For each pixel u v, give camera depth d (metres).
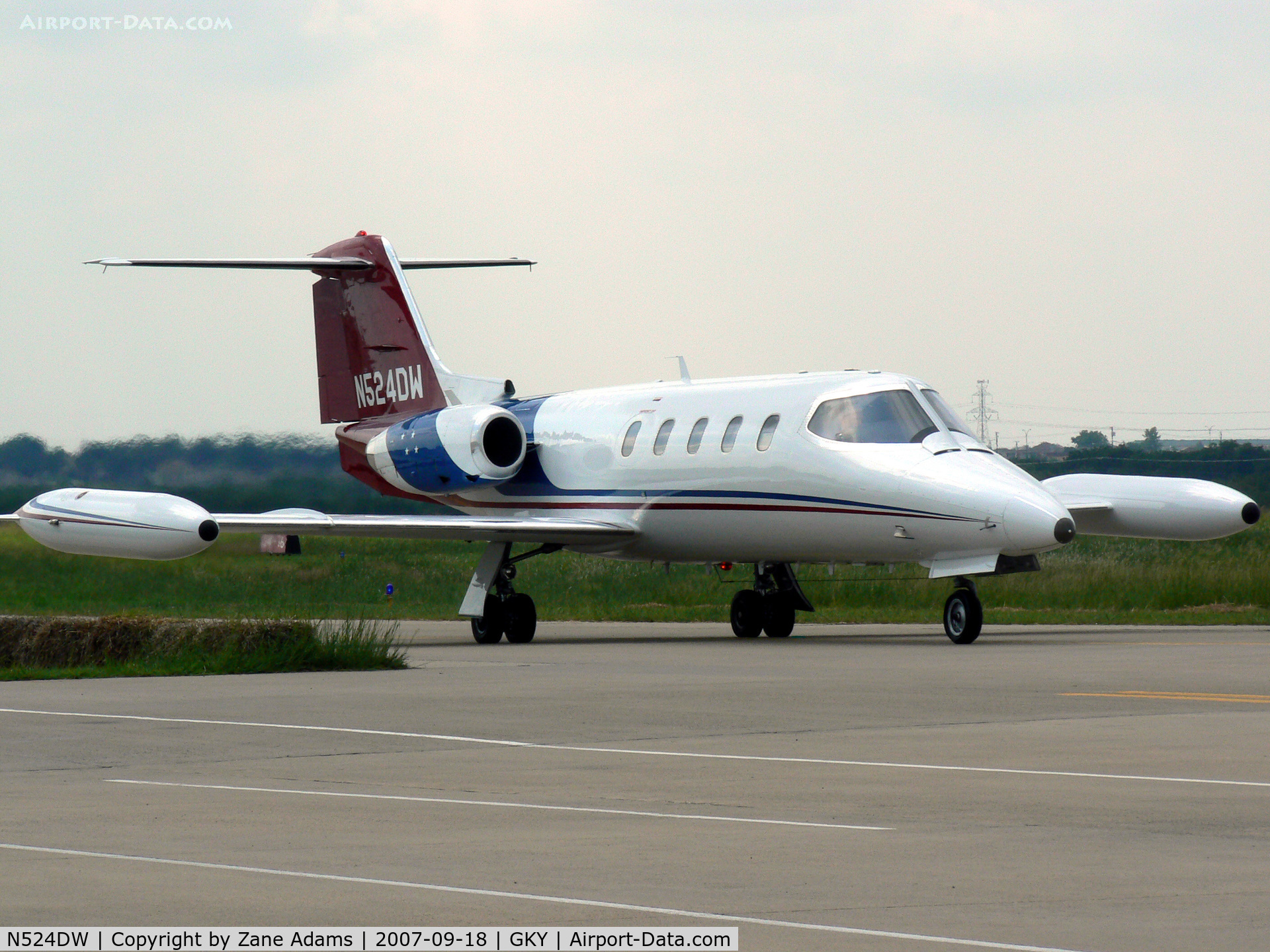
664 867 29.50
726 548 100.00
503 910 26.25
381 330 123.25
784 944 24.14
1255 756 43.00
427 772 41.34
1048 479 113.12
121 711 56.44
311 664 75.81
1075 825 33.41
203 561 159.25
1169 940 24.33
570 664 77.38
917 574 139.38
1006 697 58.34
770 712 54.34
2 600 136.00
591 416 108.31
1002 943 24.19
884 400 93.50
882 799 36.66
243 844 31.78
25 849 31.34
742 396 99.94
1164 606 126.94
